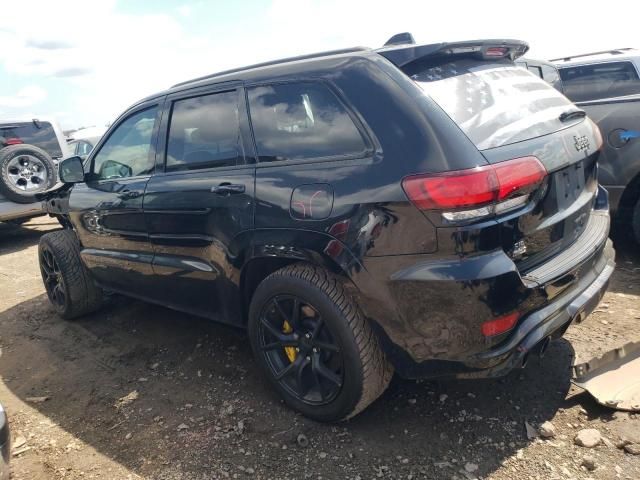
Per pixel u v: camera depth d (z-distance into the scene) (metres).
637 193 4.29
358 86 2.39
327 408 2.61
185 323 4.21
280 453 2.51
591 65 5.35
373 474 2.31
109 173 3.87
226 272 2.91
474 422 2.57
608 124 4.27
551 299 2.30
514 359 2.17
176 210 3.13
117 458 2.62
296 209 2.47
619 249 4.74
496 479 2.20
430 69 2.44
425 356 2.28
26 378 3.59
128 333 4.15
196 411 2.94
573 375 2.84
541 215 2.31
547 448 2.34
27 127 8.56
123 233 3.65
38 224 9.95
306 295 2.52
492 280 2.06
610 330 3.29
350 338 2.41
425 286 2.14
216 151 2.96
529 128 2.37
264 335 2.83
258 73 2.82
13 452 2.74
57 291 4.54
